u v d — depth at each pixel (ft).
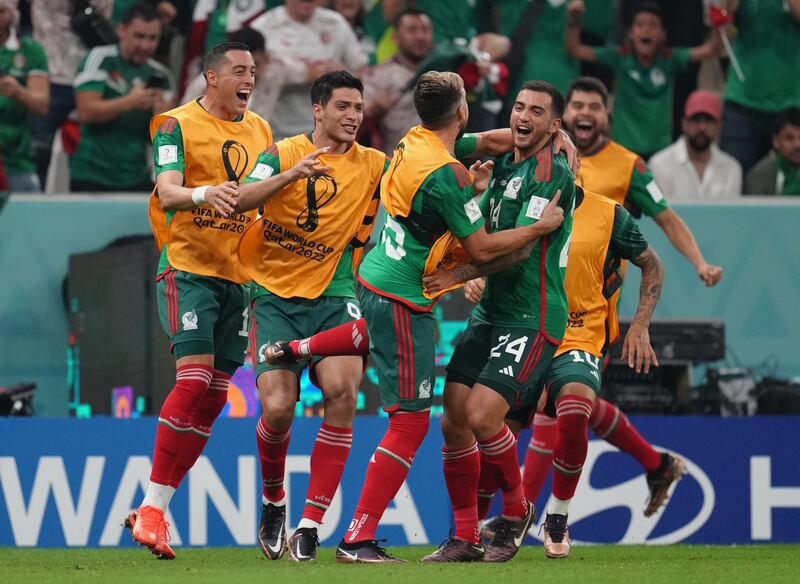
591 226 63.31
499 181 55.57
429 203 51.80
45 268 96.68
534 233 52.24
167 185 55.01
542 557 61.57
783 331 99.86
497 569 49.67
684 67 110.01
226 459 75.82
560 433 61.31
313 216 55.83
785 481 78.38
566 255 55.72
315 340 54.90
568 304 62.90
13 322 95.81
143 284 87.92
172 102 104.78
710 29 109.70
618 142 109.09
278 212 55.62
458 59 104.12
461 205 51.47
